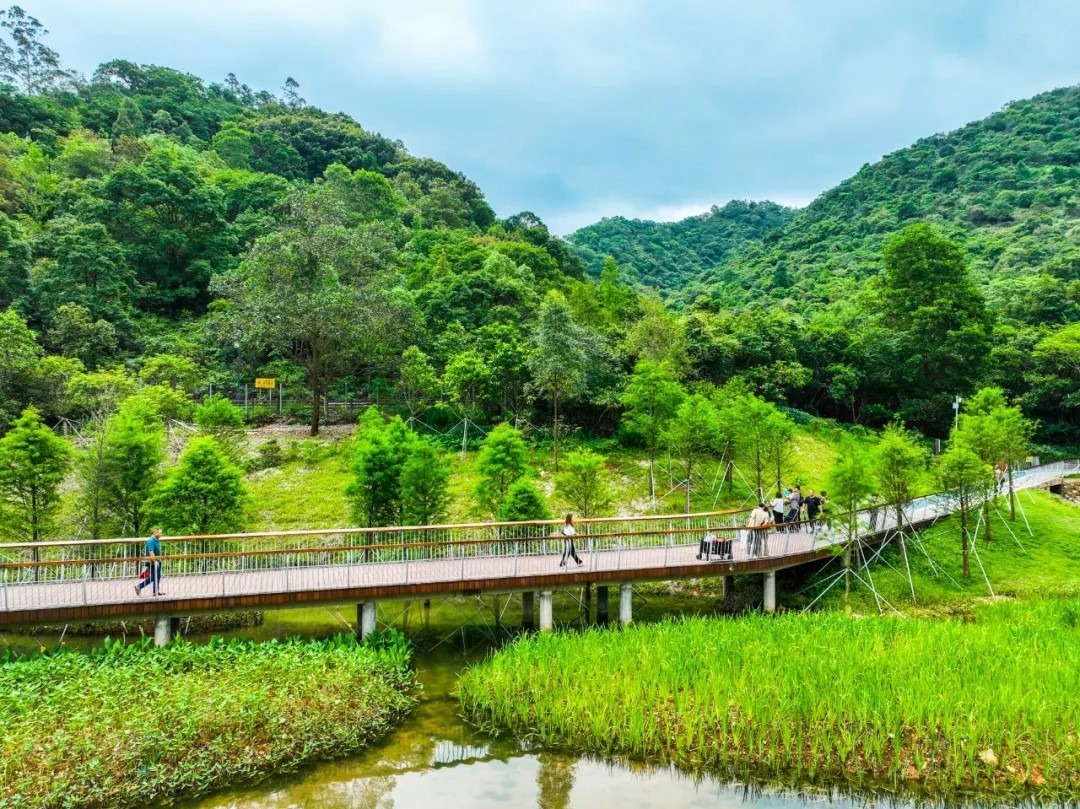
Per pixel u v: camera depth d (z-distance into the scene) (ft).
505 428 89.92
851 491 77.51
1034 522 98.94
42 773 39.06
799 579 86.48
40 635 68.44
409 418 132.26
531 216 339.16
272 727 45.37
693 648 55.83
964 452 83.66
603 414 133.69
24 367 119.75
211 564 72.13
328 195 234.17
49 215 201.57
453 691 55.93
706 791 41.24
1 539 75.15
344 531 64.49
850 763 43.45
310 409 142.10
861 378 168.66
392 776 42.75
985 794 40.65
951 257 170.19
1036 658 53.62
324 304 124.47
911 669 51.67
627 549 76.38
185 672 52.29
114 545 75.66
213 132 347.97
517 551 69.10
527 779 42.57
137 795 39.22
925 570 85.76
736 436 105.29
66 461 78.69
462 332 153.17
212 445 77.92
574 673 53.78
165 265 191.52
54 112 280.72
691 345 152.25
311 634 69.26
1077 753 43.39
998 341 180.34
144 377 129.80
